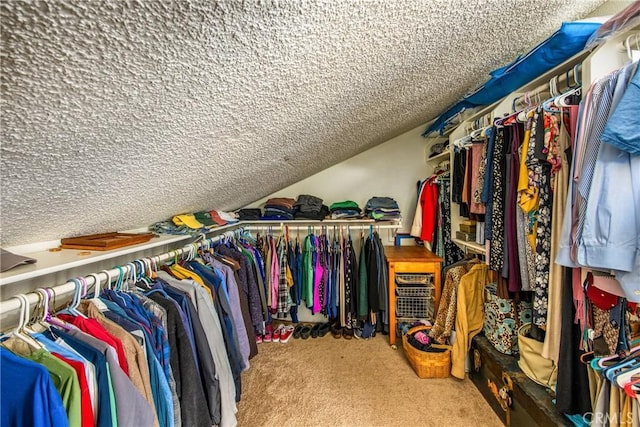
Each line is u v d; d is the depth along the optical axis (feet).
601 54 3.43
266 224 9.51
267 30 1.63
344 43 2.25
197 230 5.38
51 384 1.84
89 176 2.31
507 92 5.61
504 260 4.75
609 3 4.33
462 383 6.44
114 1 1.07
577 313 3.58
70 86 1.35
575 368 3.75
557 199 3.78
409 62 3.43
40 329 2.42
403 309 8.52
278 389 6.32
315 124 4.00
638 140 2.42
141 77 1.52
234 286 5.13
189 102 1.97
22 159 1.69
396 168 10.06
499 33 3.86
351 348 8.07
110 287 3.37
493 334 5.86
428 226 8.77
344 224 9.54
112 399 2.23
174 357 3.17
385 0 1.94
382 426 5.24
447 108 7.93
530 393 4.48
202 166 3.42
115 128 1.86
